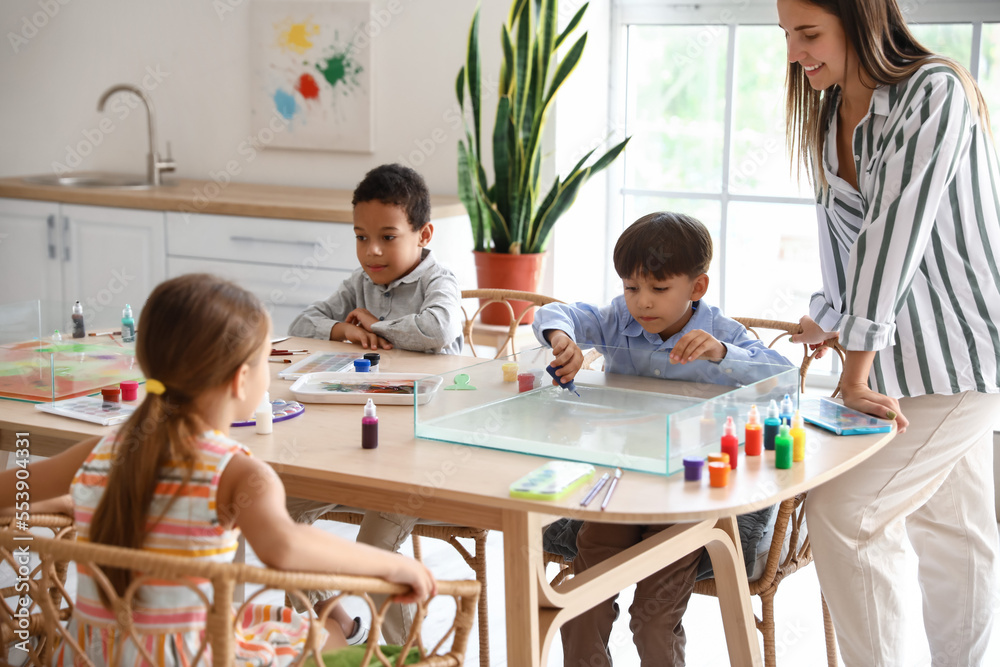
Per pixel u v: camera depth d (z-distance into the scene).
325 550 1.15
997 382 1.76
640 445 1.49
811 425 1.67
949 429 1.79
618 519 1.27
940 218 1.74
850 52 1.71
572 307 2.08
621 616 2.46
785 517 1.74
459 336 2.45
